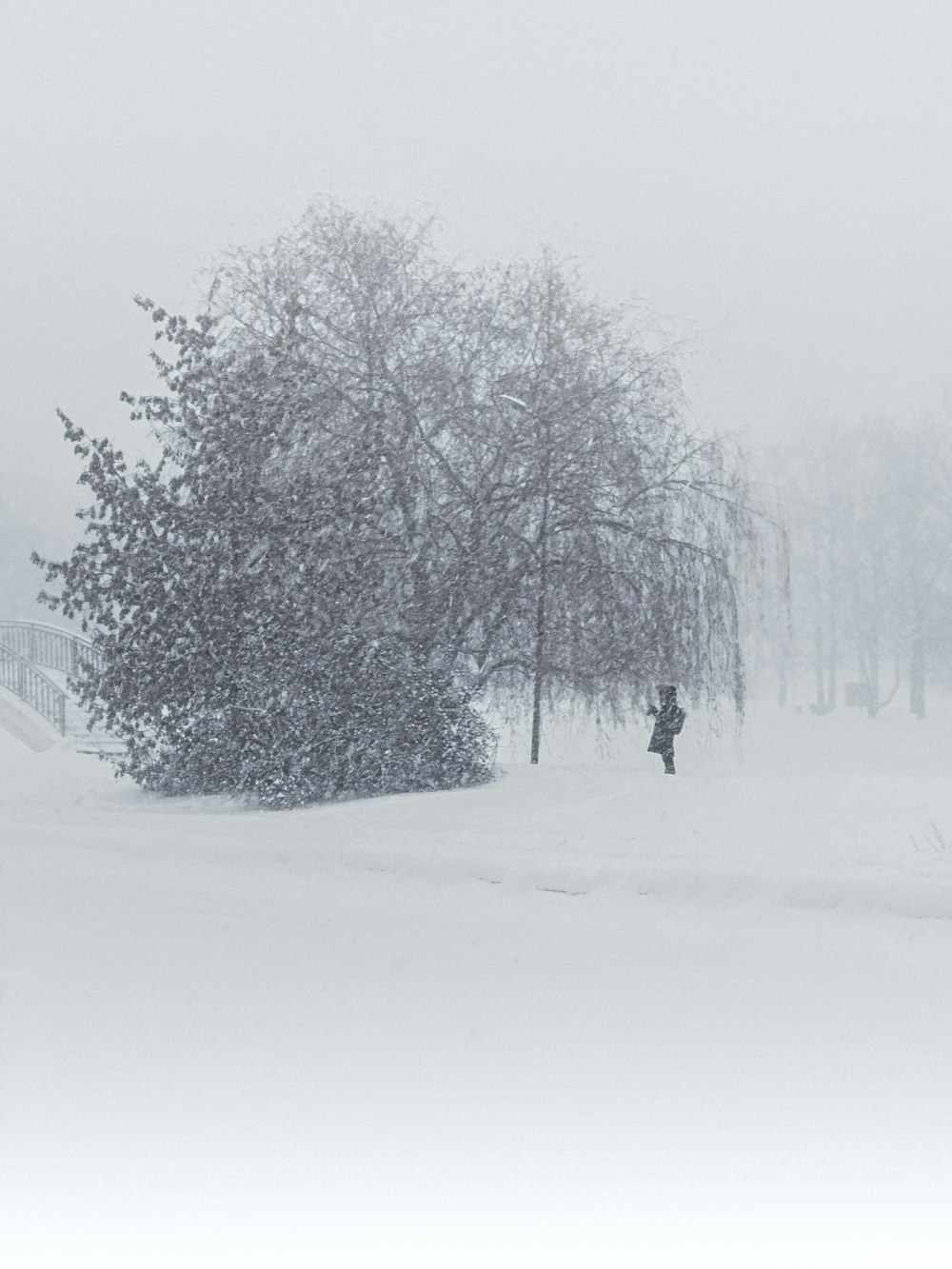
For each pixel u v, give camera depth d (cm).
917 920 1289
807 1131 743
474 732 2633
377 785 2530
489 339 3030
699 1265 569
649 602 2966
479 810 2131
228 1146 720
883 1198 646
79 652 4112
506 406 2959
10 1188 661
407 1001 1059
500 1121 760
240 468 2614
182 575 2572
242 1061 884
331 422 2906
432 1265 568
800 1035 949
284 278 3000
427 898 1548
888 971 1144
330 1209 632
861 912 1320
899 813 1850
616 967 1187
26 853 2019
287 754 2481
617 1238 598
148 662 2581
